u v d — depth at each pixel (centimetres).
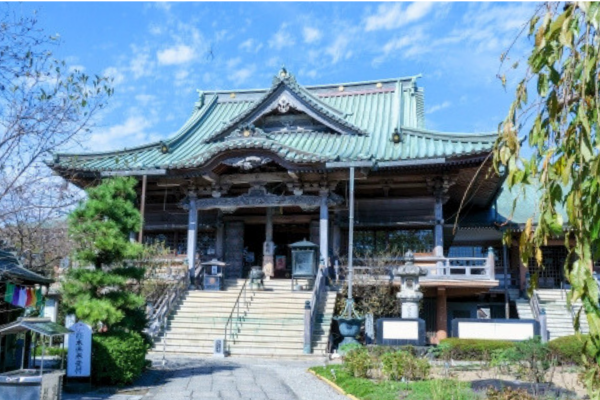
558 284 3058
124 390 1345
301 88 3164
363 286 2481
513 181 402
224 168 2833
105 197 1501
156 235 3284
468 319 1970
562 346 1773
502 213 3275
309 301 2130
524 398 1059
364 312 2444
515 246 3173
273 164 2831
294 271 2586
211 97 4009
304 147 2956
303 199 2747
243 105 3956
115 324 1535
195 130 3584
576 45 385
